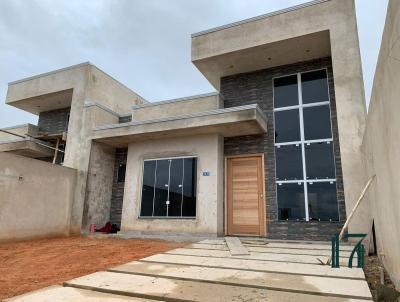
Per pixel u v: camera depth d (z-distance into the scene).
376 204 5.15
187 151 9.80
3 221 8.57
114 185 11.81
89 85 12.02
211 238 8.39
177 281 3.39
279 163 9.08
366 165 6.41
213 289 3.08
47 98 13.42
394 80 2.96
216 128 9.03
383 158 4.01
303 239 8.23
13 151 13.39
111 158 11.92
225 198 9.41
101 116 11.62
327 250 5.95
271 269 4.02
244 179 9.41
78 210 10.62
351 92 7.86
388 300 3.13
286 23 8.80
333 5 8.42
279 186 8.90
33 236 9.30
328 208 8.22
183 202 9.45
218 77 10.91
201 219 9.02
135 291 2.96
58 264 5.67
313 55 9.34
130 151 10.83
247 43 9.14
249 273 3.78
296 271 3.89
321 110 9.02
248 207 9.15
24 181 9.24
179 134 9.77
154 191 10.03
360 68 7.94
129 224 10.11
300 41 8.72
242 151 9.58
